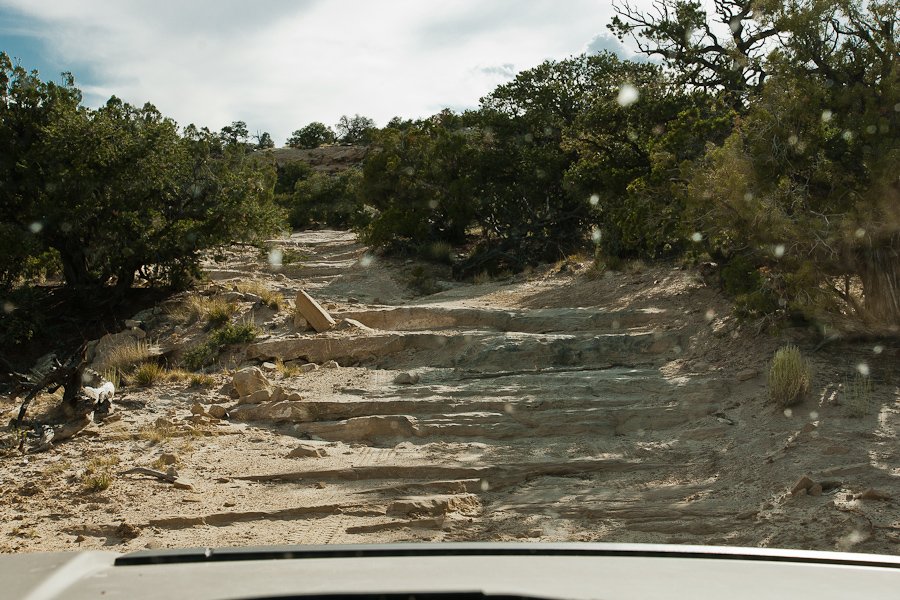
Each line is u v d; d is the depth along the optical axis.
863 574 1.20
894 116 9.35
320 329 14.20
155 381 12.09
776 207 9.71
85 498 7.02
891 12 9.62
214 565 1.18
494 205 27.31
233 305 16.62
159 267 23.12
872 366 9.49
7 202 19.25
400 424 9.32
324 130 123.88
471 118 31.39
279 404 10.05
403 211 27.56
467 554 1.27
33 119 19.83
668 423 8.98
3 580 1.04
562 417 9.16
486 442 8.84
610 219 19.06
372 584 1.01
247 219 20.98
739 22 23.27
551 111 30.41
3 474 7.75
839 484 6.39
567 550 1.30
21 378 9.69
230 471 7.95
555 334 12.35
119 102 21.22
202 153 21.28
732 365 10.36
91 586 1.02
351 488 7.46
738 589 1.05
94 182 18.94
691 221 10.80
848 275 10.80
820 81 10.04
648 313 12.88
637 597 0.97
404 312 14.62
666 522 6.15
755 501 6.37
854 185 9.79
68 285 20.97
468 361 11.71
